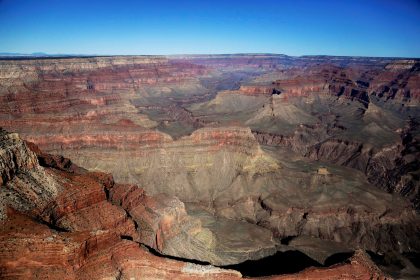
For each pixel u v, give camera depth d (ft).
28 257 152.15
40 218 174.70
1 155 180.34
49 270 153.48
